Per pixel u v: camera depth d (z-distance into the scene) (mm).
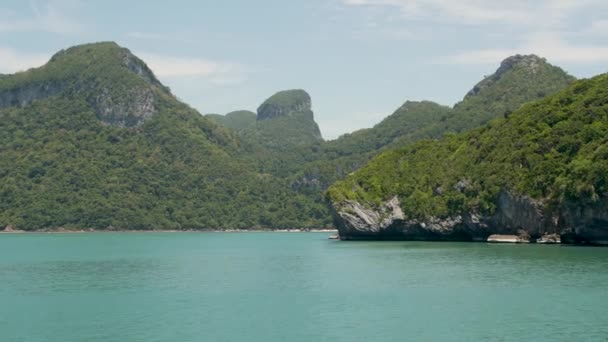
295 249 146875
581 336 47969
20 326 54812
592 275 77938
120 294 71375
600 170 117438
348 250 134125
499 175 142750
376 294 67750
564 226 128625
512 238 138875
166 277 87750
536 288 68750
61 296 70500
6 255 134500
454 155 166250
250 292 71562
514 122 153125
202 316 57719
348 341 48062
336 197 175875
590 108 137875
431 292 68062
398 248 134000
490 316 55031
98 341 49469
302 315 57438
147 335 51000
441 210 155875
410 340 47969
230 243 187875
